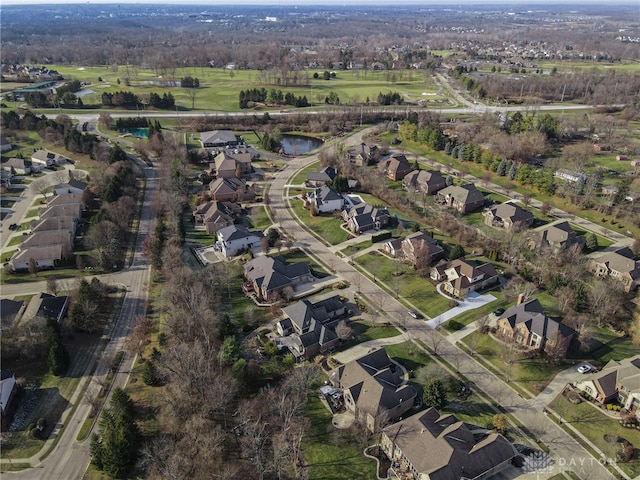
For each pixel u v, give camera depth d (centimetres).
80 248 12569
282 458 6744
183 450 6844
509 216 13612
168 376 8081
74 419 7594
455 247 11731
